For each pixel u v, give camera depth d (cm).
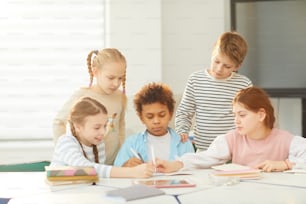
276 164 196
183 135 234
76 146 195
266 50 378
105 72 231
